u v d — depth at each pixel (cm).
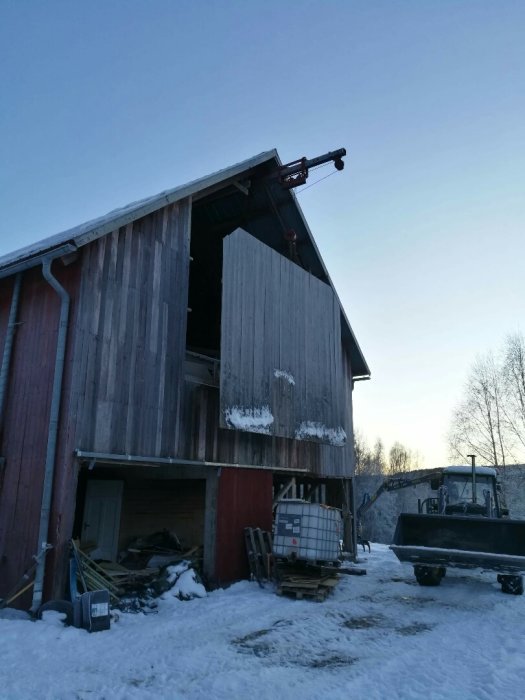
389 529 3516
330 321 1556
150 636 723
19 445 900
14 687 530
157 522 1284
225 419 1070
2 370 958
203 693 532
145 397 985
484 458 3266
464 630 802
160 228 1079
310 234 1530
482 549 1090
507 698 530
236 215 1525
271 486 1314
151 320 1024
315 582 1024
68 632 705
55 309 923
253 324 1206
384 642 733
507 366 3244
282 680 572
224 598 983
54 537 809
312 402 1391
